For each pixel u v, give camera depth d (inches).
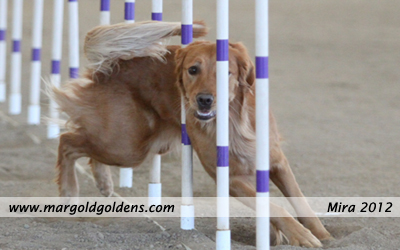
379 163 450.3
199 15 1273.4
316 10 1445.6
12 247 256.4
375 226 299.0
